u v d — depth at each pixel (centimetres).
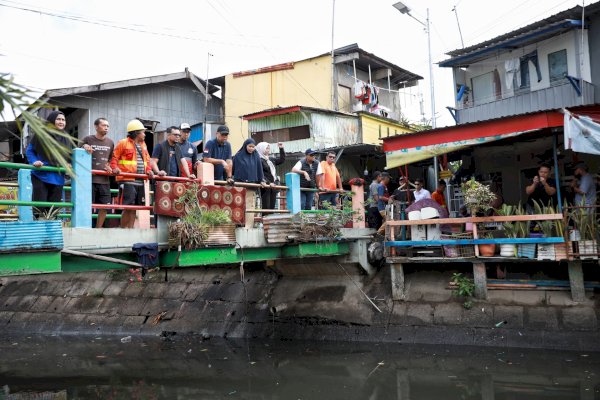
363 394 766
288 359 1010
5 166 580
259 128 2111
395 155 1188
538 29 1633
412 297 1093
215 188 760
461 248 1029
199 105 2358
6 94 288
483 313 1006
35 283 1653
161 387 863
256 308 1283
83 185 630
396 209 1161
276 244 916
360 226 1147
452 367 873
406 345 1032
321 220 973
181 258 719
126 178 720
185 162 824
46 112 1950
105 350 1196
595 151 929
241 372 937
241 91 2386
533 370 823
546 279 1001
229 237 762
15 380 935
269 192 956
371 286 1155
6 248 535
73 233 613
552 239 928
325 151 1909
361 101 2230
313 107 2120
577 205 989
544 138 1204
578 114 975
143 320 1403
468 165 1532
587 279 968
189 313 1366
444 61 1873
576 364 835
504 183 1447
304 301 1222
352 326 1123
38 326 1496
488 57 1817
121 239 662
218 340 1239
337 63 2244
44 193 647
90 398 819
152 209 711
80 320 1473
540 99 1659
